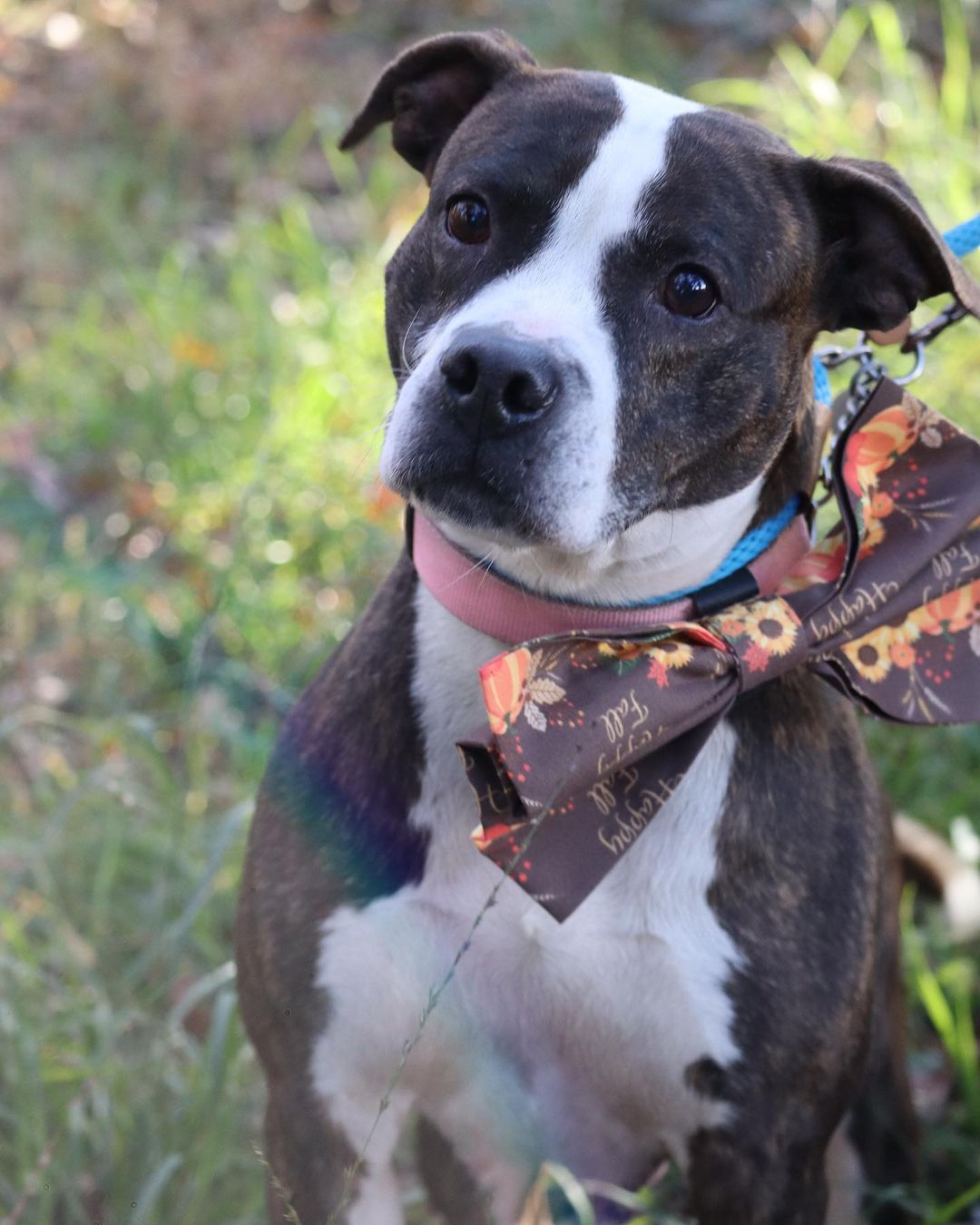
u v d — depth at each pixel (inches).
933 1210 160.2
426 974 132.3
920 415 135.6
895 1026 159.9
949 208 266.7
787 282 128.4
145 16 411.2
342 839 133.7
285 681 221.5
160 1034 160.4
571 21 369.7
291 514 240.4
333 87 373.1
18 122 373.4
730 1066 132.5
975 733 207.2
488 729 129.6
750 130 130.6
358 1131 135.1
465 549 131.6
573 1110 143.3
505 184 124.1
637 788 127.5
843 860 135.6
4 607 237.1
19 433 269.4
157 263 322.7
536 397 115.6
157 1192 142.3
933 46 341.1
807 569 136.4
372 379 261.6
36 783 202.4
